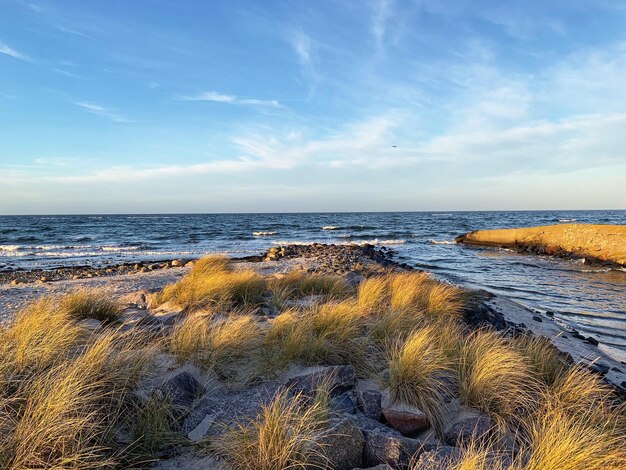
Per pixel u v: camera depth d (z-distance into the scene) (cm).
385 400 429
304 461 306
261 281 965
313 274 1106
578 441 329
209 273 1023
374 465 331
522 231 3234
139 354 434
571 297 1424
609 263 2352
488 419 399
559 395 466
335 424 339
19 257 2520
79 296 698
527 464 323
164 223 8056
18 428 289
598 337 960
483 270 2089
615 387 627
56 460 278
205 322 563
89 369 366
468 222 7919
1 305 902
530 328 975
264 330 591
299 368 486
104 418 332
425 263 2350
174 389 395
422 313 784
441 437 393
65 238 4159
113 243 3662
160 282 1302
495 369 460
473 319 902
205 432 348
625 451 340
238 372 471
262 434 309
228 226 6856
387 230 5628
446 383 461
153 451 327
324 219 10638
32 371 381
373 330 616
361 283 1041
